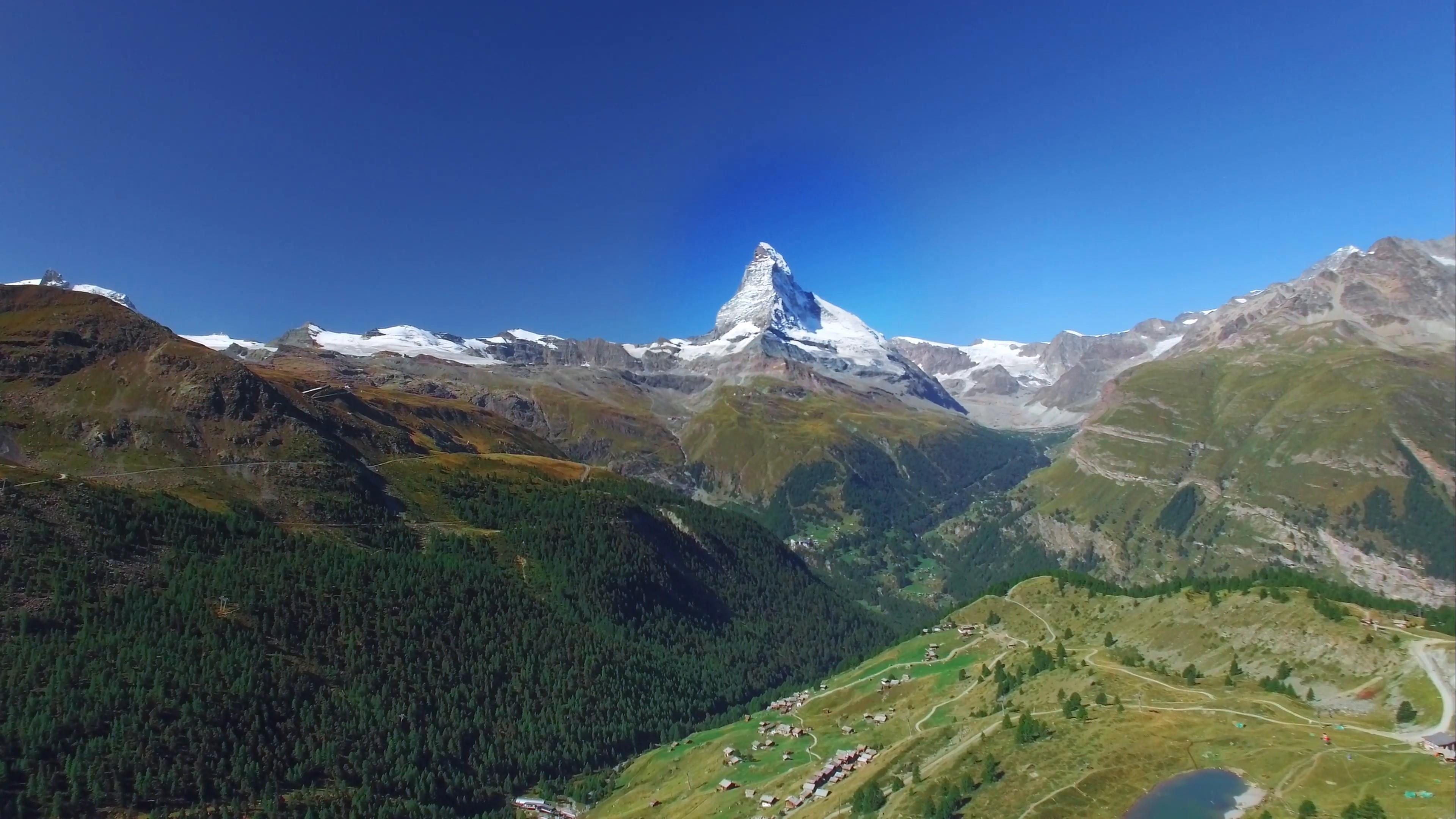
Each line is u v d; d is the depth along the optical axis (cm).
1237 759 16675
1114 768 16675
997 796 16800
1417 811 14088
